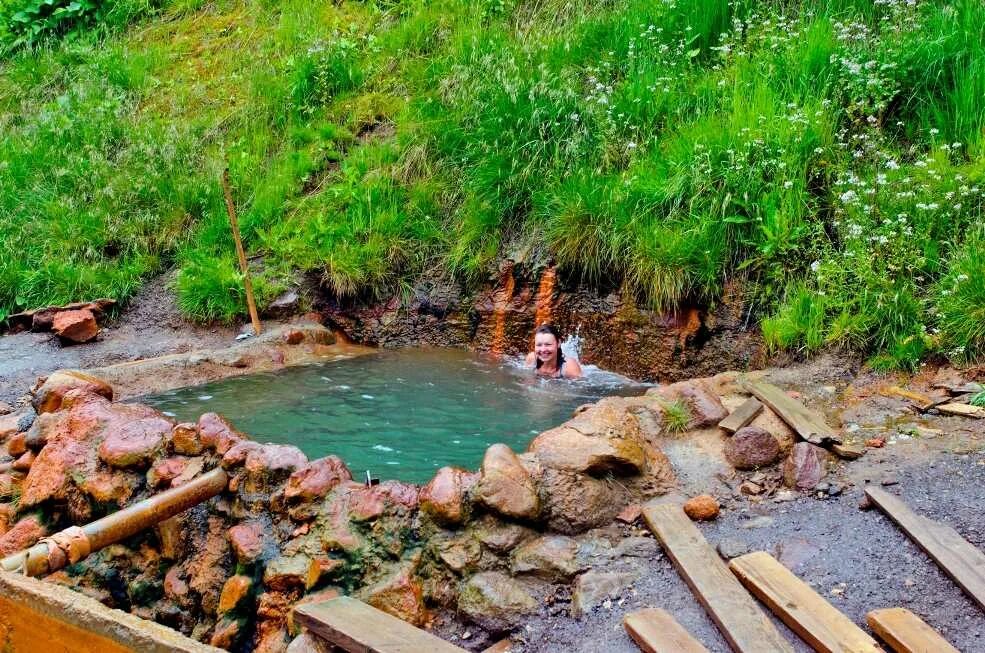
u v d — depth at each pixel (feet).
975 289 18.06
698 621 11.55
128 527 13.03
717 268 22.52
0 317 27.78
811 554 12.73
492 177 27.12
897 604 11.52
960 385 17.28
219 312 26.89
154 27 40.88
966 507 13.38
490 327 26.30
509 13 34.55
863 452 15.38
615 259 23.84
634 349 23.70
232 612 13.42
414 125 30.50
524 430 18.93
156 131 33.63
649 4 31.07
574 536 13.67
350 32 35.86
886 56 24.66
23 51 40.32
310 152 31.40
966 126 22.81
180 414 19.77
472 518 13.43
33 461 17.10
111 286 28.32
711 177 23.65
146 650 9.85
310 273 27.76
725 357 22.13
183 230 30.45
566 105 27.68
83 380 18.43
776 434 15.81
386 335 27.14
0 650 10.86
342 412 20.03
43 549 12.00
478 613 12.49
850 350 19.38
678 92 27.48
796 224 21.98
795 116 23.15
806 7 29.09
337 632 11.53
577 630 11.94
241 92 35.45
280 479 14.25
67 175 32.48
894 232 19.81
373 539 13.25
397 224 28.02
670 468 15.15
